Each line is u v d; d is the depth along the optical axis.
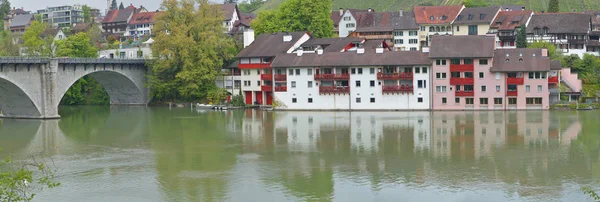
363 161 70.31
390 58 116.62
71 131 97.94
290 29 153.62
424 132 88.62
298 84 121.44
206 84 135.25
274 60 123.94
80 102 155.25
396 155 73.12
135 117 116.81
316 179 63.00
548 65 109.94
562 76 117.31
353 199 56.38
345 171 65.88
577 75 119.06
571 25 139.75
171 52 134.25
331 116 109.94
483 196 56.50
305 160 71.44
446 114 108.50
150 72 142.25
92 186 61.78
